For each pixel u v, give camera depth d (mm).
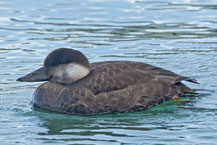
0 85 14336
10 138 10789
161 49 17031
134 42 17719
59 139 10672
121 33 18656
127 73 12547
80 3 22453
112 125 11484
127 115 12164
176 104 12641
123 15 20750
